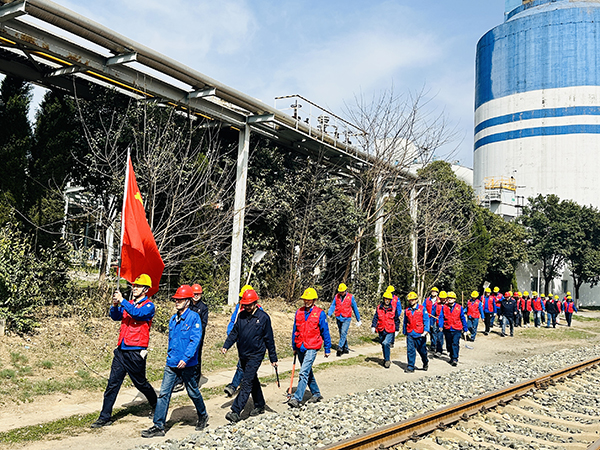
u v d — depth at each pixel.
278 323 16.38
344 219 21.70
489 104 60.47
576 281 50.28
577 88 54.28
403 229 23.45
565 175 54.34
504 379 10.84
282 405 7.96
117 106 14.91
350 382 10.12
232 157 19.17
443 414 7.06
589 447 5.88
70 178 15.09
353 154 21.91
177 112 15.84
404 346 15.91
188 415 7.19
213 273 17.42
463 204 28.69
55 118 13.37
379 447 5.80
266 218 19.58
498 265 34.91
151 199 13.46
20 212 12.12
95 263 14.44
